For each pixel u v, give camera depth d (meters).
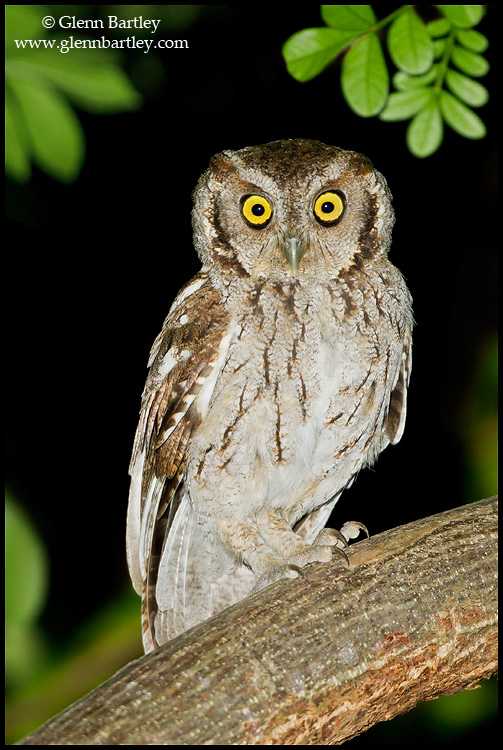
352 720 1.90
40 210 2.14
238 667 1.89
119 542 2.16
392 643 1.91
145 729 1.88
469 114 1.97
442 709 2.08
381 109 1.97
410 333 2.02
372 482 2.18
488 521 1.94
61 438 2.17
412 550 1.93
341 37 1.96
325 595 1.91
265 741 1.89
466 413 2.15
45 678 2.08
